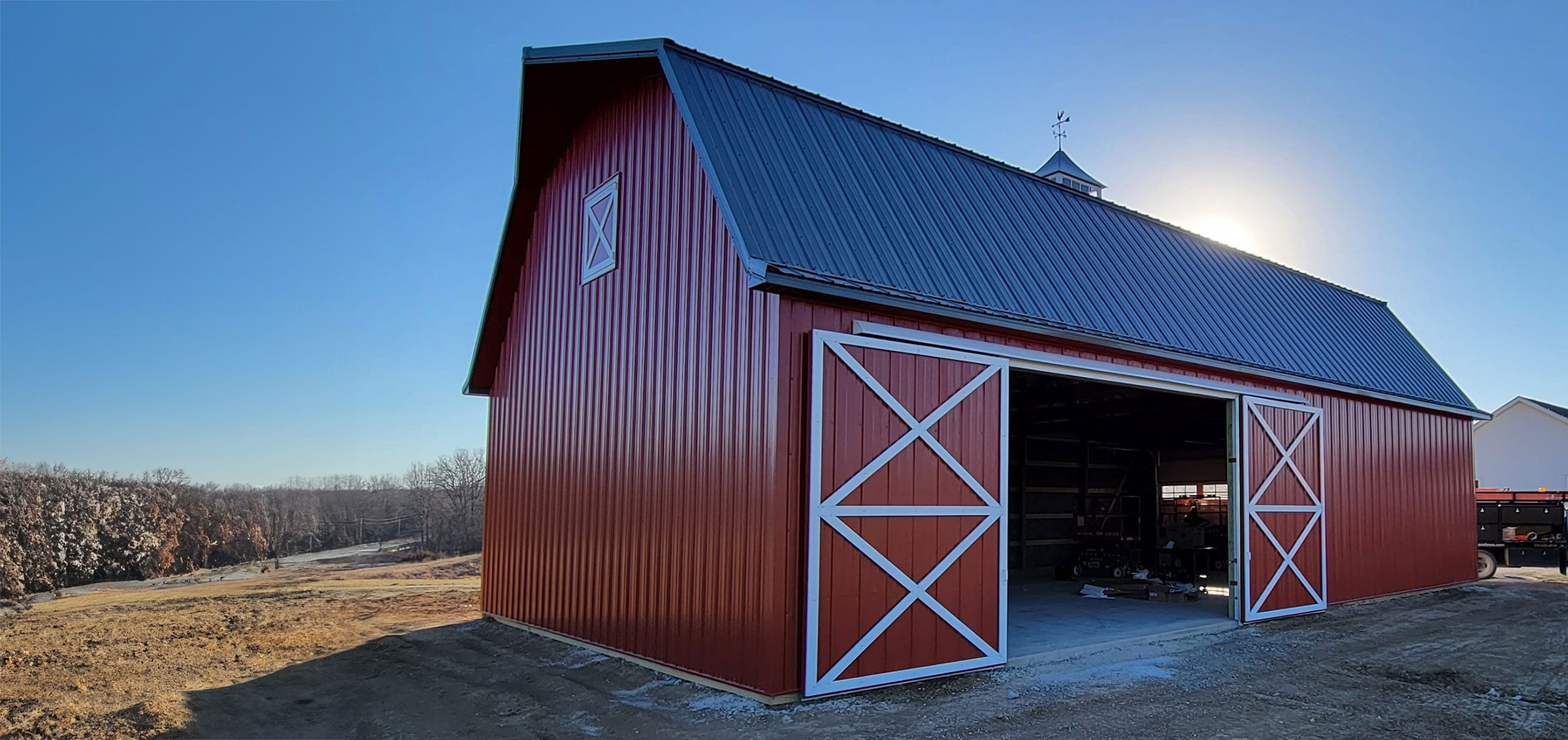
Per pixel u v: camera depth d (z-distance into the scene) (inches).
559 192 434.0
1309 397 483.2
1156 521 730.8
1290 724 255.0
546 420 423.2
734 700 269.6
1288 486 453.7
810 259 278.1
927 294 301.1
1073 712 262.1
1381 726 255.1
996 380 320.2
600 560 362.3
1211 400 494.0
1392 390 542.0
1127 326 378.3
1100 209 466.6
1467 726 256.2
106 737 252.8
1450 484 612.7
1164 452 749.3
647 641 323.0
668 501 319.3
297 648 386.0
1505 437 1449.3
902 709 260.4
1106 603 474.3
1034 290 351.9
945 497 299.6
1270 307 514.6
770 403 268.8
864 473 277.4
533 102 402.6
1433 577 577.6
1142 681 303.3
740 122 319.3
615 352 366.9
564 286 418.6
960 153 411.5
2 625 453.4
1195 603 476.4
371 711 287.1
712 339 301.6
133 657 364.2
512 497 450.6
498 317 478.6
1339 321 579.2
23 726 260.4
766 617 262.4
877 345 285.9
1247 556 421.4
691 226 321.1
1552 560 746.2
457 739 255.9
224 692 310.2
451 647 388.2
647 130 359.6
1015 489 638.5
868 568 276.8
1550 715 268.5
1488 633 413.7
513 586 437.7
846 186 327.3
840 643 269.0
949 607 297.3
